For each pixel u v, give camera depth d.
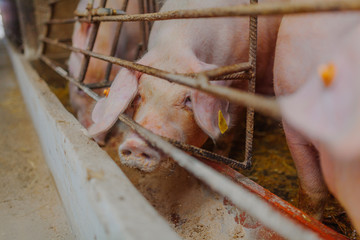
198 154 1.69
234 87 2.65
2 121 4.33
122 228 0.95
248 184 1.67
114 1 3.15
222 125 1.83
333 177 1.27
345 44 0.89
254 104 0.91
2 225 2.20
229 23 2.41
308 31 1.51
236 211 1.72
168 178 2.17
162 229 0.97
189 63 1.90
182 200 2.03
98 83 2.80
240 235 1.68
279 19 2.62
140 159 1.78
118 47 3.19
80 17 2.96
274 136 3.31
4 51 12.52
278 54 1.74
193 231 1.84
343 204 1.27
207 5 2.26
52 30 5.97
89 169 1.31
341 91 0.81
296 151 1.83
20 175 2.87
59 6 5.72
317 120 0.82
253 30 1.59
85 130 1.82
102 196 1.12
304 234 0.88
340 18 1.33
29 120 4.29
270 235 1.54
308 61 1.53
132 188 1.19
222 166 1.85
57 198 2.48
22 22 6.69
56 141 1.99
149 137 1.40
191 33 2.14
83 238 1.57
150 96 1.86
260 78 2.95
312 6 0.76
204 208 1.89
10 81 7.01
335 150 0.74
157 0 2.87
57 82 5.12
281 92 1.78
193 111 1.74
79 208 1.53
